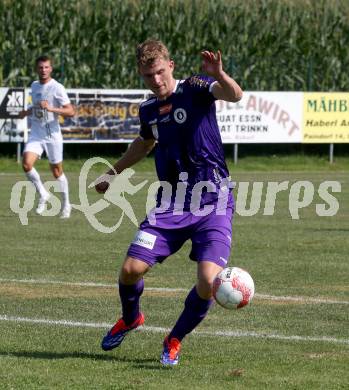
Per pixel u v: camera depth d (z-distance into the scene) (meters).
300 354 19.78
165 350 18.72
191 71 91.56
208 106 19.03
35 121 44.88
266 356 19.55
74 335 21.56
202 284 18.34
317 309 25.00
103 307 25.02
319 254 34.97
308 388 16.94
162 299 26.25
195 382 17.27
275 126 80.88
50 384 17.00
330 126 83.06
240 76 92.06
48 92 44.19
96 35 87.75
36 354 19.56
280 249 36.16
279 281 29.25
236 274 18.31
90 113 75.56
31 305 25.19
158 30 90.75
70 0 87.69
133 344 20.69
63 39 87.44
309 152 90.81
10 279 29.22
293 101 81.44
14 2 86.06
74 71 87.00
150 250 18.88
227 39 92.06
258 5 94.25
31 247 36.12
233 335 21.72
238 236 39.84
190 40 91.56
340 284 28.88
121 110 76.69
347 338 21.48
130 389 16.70
